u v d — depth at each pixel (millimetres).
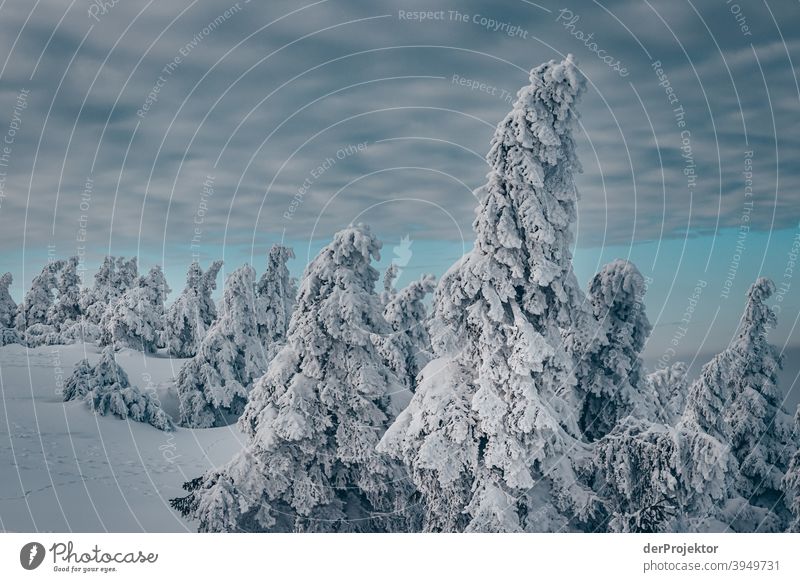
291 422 22750
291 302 45500
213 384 44469
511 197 19969
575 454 20703
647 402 23219
